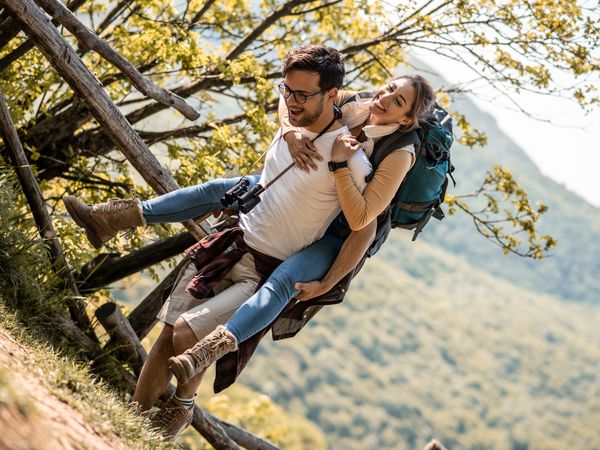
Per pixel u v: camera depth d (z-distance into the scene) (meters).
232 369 3.94
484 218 9.84
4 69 8.23
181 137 9.53
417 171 4.08
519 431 154.38
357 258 4.02
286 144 4.13
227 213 4.23
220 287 4.18
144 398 4.21
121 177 9.65
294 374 133.38
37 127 8.76
